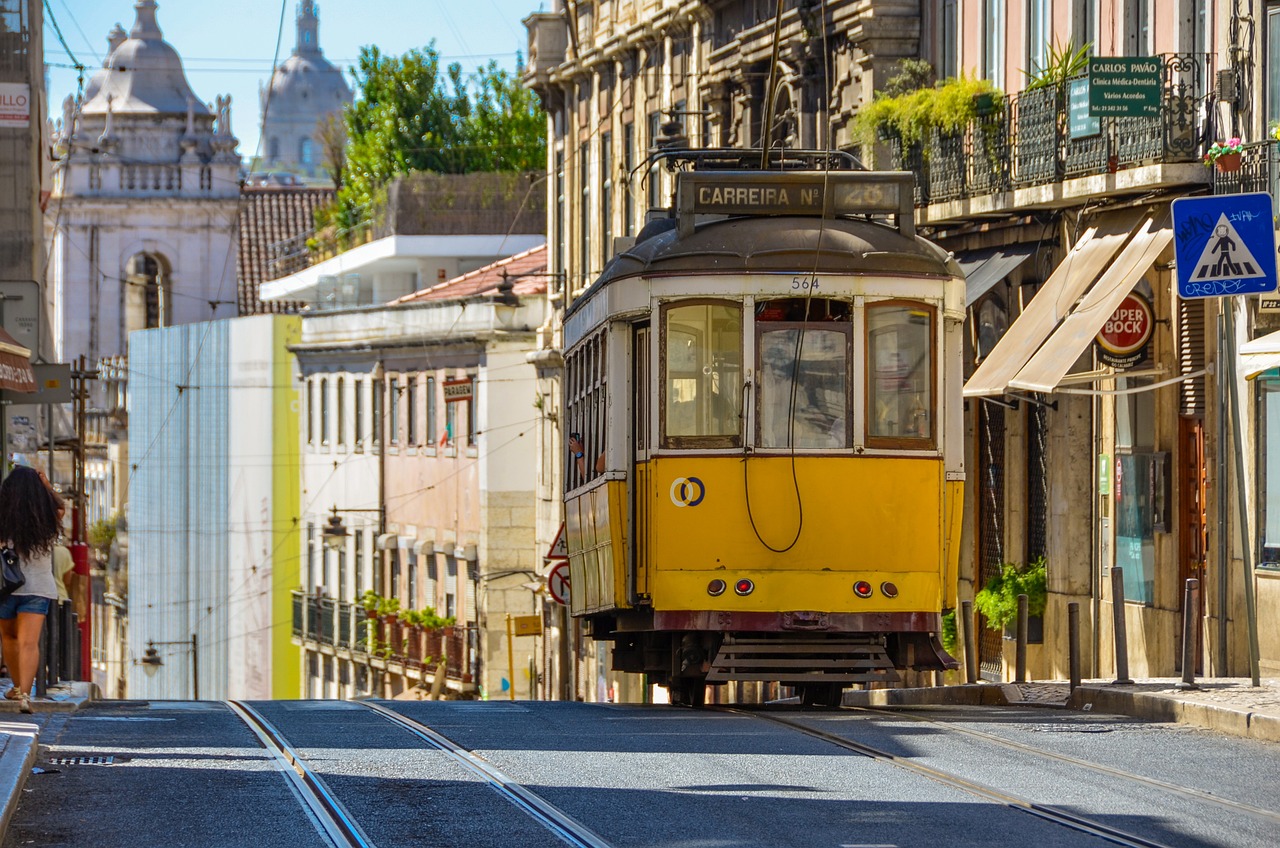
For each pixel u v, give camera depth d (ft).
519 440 385.91
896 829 80.18
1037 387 168.25
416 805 87.61
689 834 79.51
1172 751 107.04
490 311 385.91
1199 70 177.78
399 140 560.61
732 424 142.10
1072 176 187.52
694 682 157.89
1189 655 132.98
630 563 145.28
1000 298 210.38
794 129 262.88
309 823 82.84
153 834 80.38
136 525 574.97
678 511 141.69
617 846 77.10
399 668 411.75
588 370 162.20
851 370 142.41
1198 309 175.52
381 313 441.27
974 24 224.12
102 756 105.60
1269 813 84.38
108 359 616.80
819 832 79.66
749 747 109.40
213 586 527.81
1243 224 125.59
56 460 488.44
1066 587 197.16
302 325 490.90
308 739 116.16
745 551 141.28
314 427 485.56
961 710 139.03
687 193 146.92
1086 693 137.69
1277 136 158.20
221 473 522.47
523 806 86.94
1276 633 160.66
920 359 143.74
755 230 144.46
